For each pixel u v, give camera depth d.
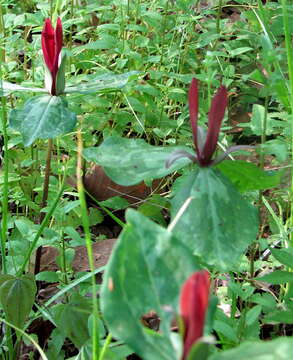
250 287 1.97
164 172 1.76
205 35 3.59
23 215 2.97
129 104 3.10
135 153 1.83
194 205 1.68
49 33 2.20
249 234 1.67
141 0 4.12
